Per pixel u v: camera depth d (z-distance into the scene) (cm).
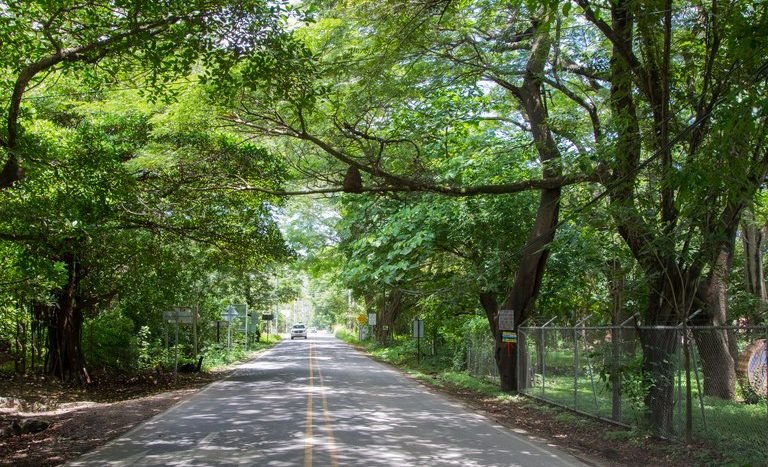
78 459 973
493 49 1622
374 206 2356
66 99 1800
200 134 1828
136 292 2448
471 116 1969
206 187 1938
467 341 2738
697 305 1270
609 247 1329
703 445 1020
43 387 2047
